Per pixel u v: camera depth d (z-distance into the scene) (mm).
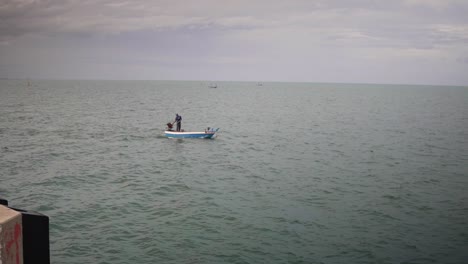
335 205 19984
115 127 49812
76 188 22375
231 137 43500
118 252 14258
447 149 36500
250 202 20250
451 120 64500
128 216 17938
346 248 14961
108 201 20094
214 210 18922
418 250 14891
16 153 31453
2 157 29781
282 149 36188
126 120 58438
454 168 28672
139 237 15594
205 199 20672
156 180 24531
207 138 42344
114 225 16797
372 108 93250
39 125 49281
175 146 37062
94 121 55875
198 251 14453
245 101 118750
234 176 25828
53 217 17578
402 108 93812
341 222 17609
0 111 66812
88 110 74312
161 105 93625
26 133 42125
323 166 29031
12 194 20938
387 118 67688
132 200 20328
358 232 16500
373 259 14102
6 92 142000
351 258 14164
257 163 29953
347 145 38562
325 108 92188
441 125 56719
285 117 68625
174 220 17500
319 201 20609
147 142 39031
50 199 20219
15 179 23844
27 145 35094
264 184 23891
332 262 13828
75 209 18719
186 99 123562
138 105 91750
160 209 18969
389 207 19766
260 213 18594
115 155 32094
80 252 14164
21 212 2457
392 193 22156
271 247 14906
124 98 121750
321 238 15820
